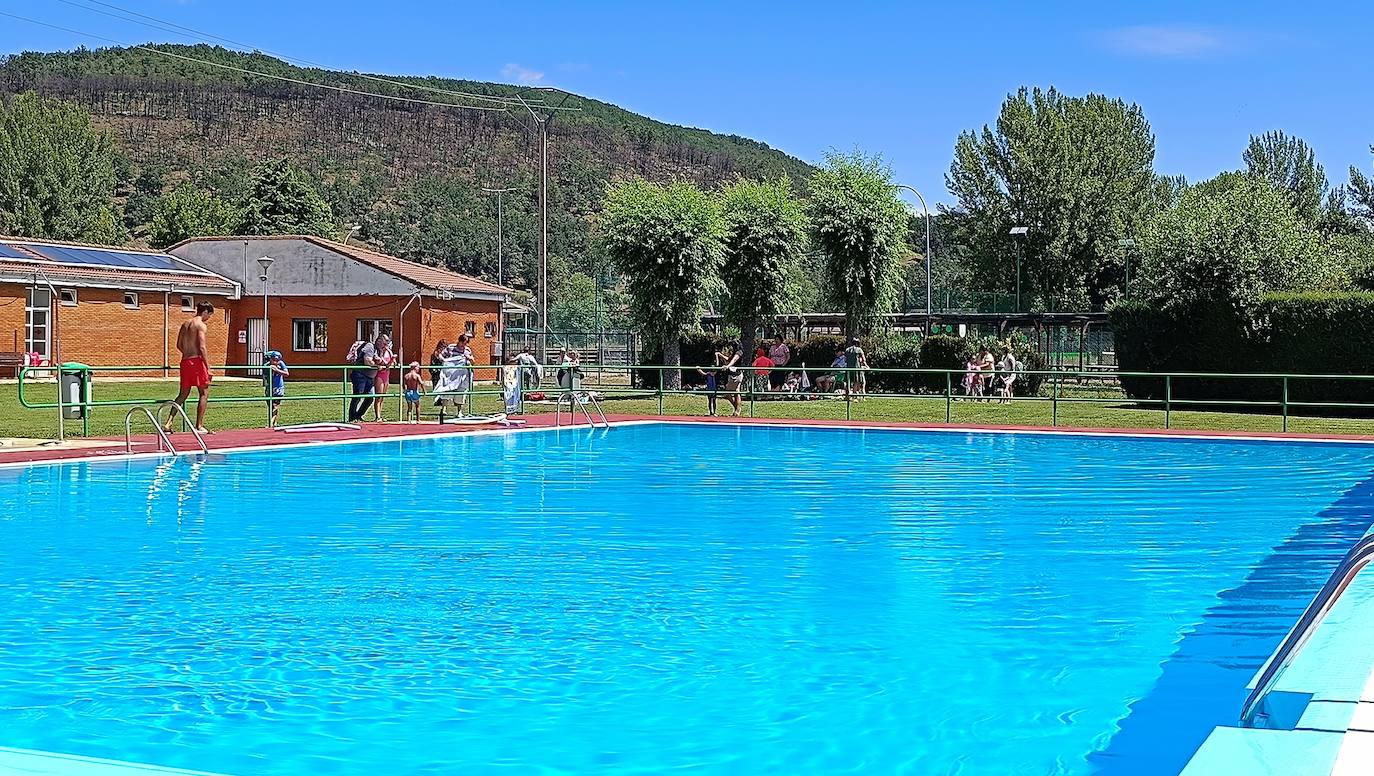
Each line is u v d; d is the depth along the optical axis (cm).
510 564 934
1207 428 2462
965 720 549
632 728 539
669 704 574
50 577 871
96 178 8912
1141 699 580
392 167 18862
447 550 996
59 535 1063
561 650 671
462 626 726
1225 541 1052
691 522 1162
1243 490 1433
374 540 1046
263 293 4622
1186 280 3123
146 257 4503
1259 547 1016
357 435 2067
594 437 2238
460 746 514
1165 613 764
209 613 758
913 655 662
